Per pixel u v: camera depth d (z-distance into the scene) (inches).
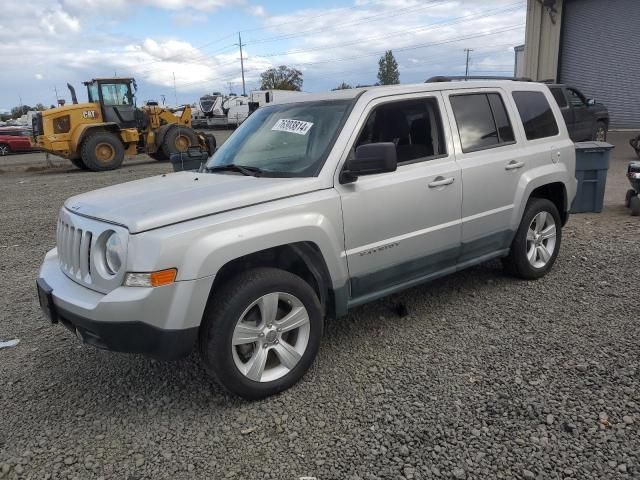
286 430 120.3
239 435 119.5
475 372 139.6
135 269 116.3
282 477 105.4
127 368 153.3
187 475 107.5
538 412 120.3
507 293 194.2
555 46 824.3
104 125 732.0
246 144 170.2
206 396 136.6
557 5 806.5
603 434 111.9
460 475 102.5
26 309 204.7
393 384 136.5
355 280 149.6
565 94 538.9
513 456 107.0
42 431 124.1
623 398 124.1
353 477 104.0
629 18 750.5
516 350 150.3
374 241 151.4
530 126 203.0
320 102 166.1
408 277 165.8
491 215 183.5
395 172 156.8
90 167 719.7
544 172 200.1
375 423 120.6
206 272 119.6
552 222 209.0
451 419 120.0
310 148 151.5
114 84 751.1
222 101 1772.9
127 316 115.6
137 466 110.8
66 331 181.8
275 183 138.3
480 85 189.5
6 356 164.6
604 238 262.1
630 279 201.6
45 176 707.4
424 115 169.8
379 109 158.2
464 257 181.2
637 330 158.4
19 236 332.5
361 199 146.8
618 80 783.7
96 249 124.5
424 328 168.6
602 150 309.0
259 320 132.4
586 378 133.3
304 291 136.3
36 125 749.9
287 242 132.0
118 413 130.5
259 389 130.8
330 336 166.7
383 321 175.6
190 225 121.0
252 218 127.8
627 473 100.7
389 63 3036.4
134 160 907.4
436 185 164.1
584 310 175.2
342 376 142.1
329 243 140.1
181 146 789.9
